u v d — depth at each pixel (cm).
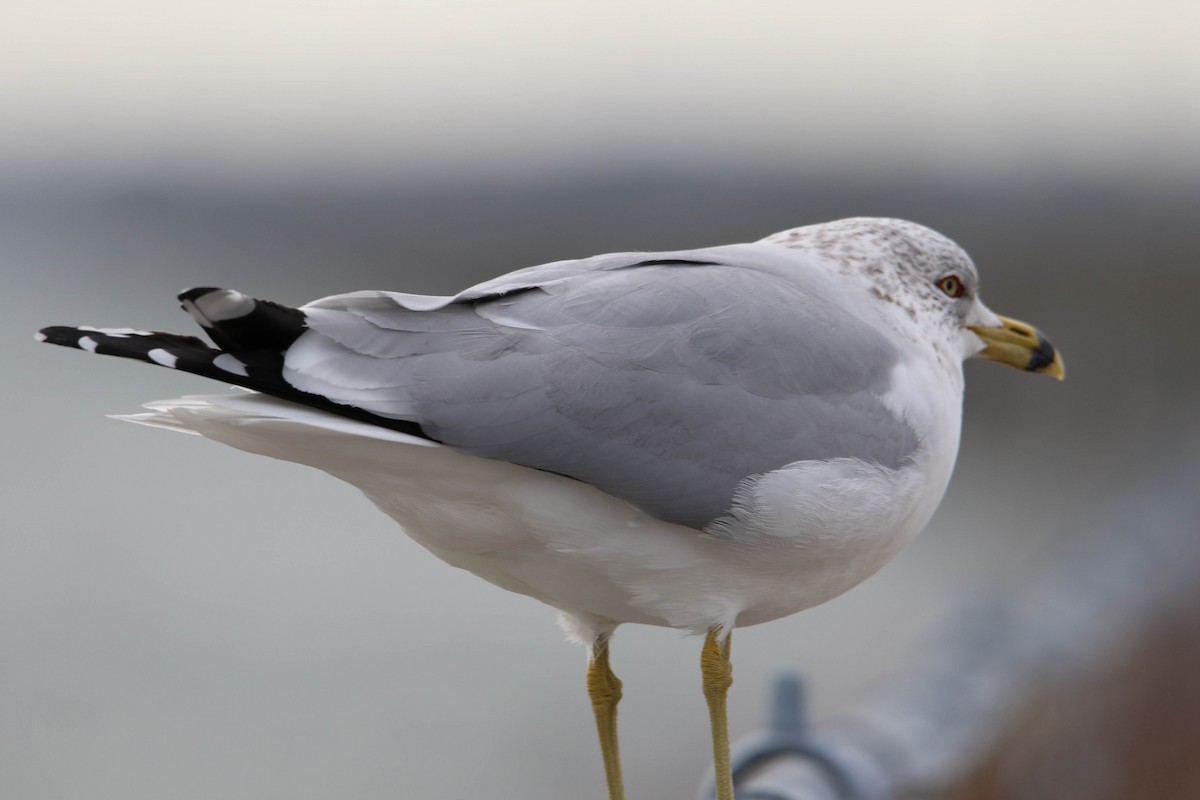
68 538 2492
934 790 659
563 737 1683
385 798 1537
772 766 610
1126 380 3572
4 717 1788
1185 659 1201
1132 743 1066
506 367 551
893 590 2178
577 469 548
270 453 563
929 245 708
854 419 593
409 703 1798
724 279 598
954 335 721
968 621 877
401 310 564
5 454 3078
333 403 541
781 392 579
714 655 591
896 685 770
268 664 1941
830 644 1927
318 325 552
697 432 561
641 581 576
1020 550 2373
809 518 572
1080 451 3197
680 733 1667
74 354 4225
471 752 1633
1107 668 1015
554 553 570
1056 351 774
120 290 5584
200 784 1582
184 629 2045
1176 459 1733
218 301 535
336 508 2709
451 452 546
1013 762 801
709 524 565
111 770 1647
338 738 1697
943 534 2511
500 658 1964
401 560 2400
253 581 2284
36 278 5816
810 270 655
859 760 613
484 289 578
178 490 2811
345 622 2077
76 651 1973
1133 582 1191
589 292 577
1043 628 931
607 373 556
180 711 1781
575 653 2009
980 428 3450
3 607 2159
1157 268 3625
